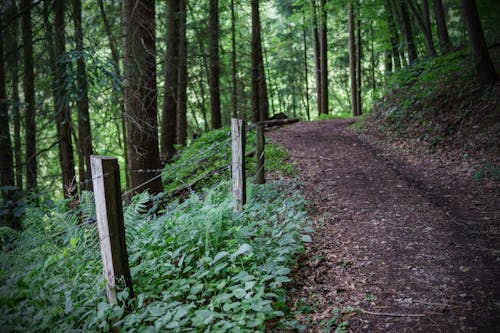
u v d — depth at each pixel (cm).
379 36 1923
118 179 325
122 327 323
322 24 2256
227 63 2269
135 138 738
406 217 604
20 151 1145
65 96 707
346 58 2878
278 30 2817
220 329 319
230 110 2469
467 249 479
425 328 338
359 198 714
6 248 458
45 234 482
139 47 728
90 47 679
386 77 1733
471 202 646
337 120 1853
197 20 1755
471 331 328
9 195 593
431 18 2130
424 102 1216
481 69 1077
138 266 398
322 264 460
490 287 389
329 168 946
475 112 1012
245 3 2059
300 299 389
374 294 395
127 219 464
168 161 1398
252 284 365
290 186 789
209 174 875
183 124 1556
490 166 778
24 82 943
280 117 1981
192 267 428
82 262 424
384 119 1348
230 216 505
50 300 348
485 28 1619
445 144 993
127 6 725
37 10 919
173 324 314
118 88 688
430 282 410
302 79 3166
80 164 1150
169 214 565
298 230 554
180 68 1514
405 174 856
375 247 503
